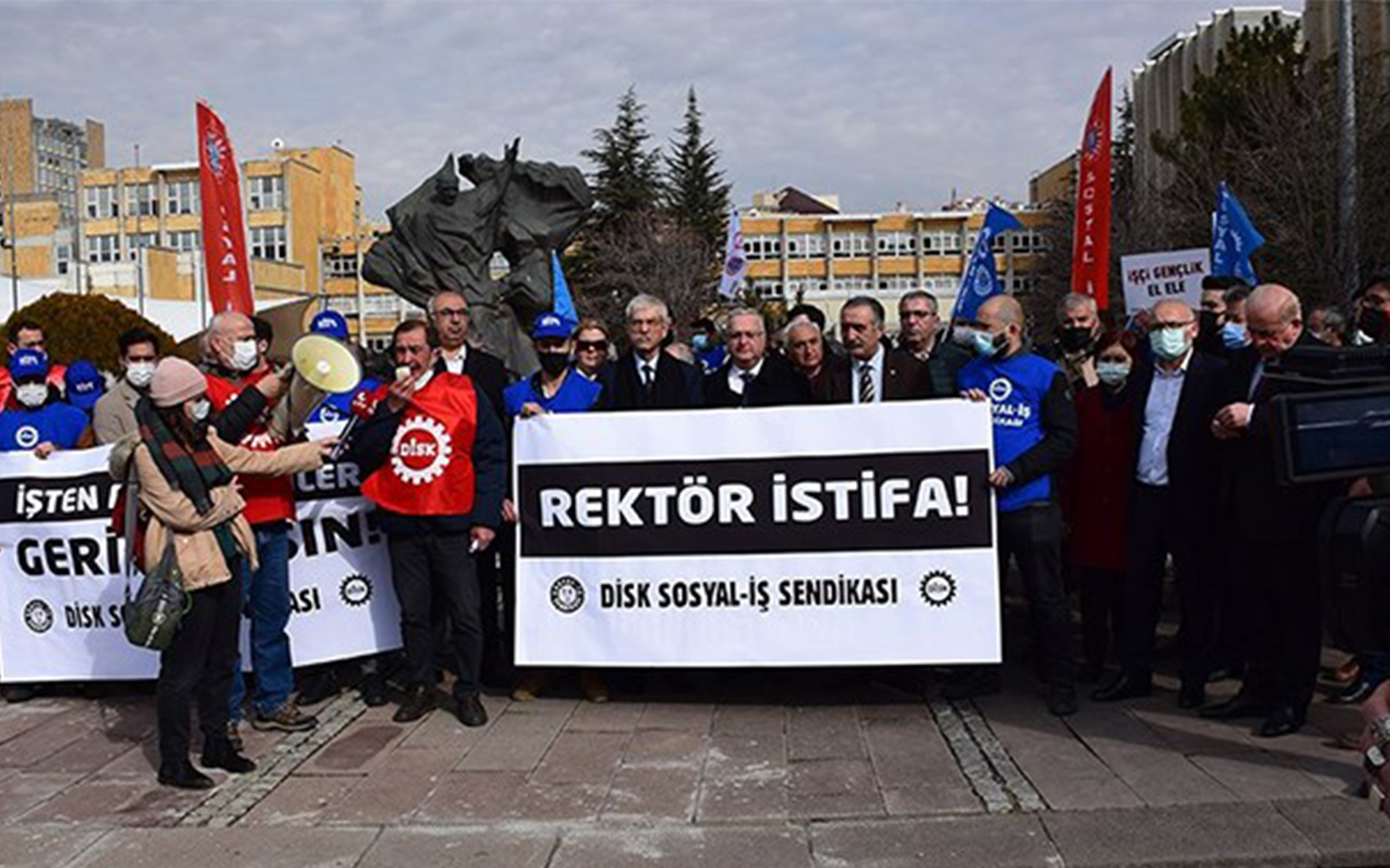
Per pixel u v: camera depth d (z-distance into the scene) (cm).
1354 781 556
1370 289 816
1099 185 1013
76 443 854
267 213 7569
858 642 688
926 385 722
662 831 529
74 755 662
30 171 11788
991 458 677
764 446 693
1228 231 1078
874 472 685
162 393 584
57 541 761
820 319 823
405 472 682
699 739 654
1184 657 688
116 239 8094
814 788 574
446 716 709
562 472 711
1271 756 596
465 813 556
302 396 680
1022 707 696
